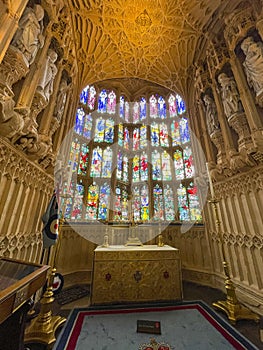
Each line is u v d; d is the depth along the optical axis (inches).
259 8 192.7
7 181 139.1
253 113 177.8
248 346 93.4
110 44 317.1
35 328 107.0
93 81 344.5
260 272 162.2
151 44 325.4
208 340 98.5
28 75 155.7
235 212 202.4
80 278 228.5
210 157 252.2
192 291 197.6
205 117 281.0
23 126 136.4
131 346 93.3
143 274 153.8
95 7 268.2
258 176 175.0
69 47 245.9
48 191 204.5
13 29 117.6
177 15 284.0
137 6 276.5
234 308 132.8
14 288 53.2
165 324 115.9
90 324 116.1
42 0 179.9
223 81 226.7
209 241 242.7
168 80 363.6
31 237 170.6
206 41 290.4
